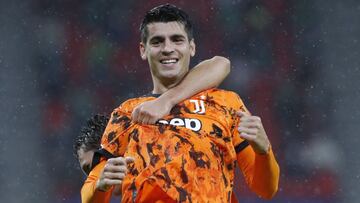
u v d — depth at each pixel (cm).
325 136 5444
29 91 5644
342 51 5819
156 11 1521
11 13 5947
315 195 5103
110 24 5941
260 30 5881
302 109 5566
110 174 1338
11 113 5488
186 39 1524
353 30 5862
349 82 5681
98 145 1716
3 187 5119
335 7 5938
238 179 4562
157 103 1448
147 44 1521
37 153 5328
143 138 1430
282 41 5866
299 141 5441
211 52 5856
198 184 1395
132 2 5984
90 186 1436
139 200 1409
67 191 5144
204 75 1517
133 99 1522
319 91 5653
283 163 5334
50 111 5566
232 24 5897
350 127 5444
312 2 5922
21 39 5881
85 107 5628
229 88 5681
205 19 5900
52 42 5862
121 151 1469
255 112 5597
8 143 5331
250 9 5919
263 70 5756
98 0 5950
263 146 1407
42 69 5756
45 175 5231
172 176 1395
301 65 5781
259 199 4547
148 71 5812
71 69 5772
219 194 1409
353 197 5100
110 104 5688
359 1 5900
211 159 1416
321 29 5888
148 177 1402
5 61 5744
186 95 1473
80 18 5962
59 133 5466
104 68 5794
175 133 1423
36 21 5934
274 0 5944
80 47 5872
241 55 5825
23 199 5112
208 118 1452
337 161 5278
